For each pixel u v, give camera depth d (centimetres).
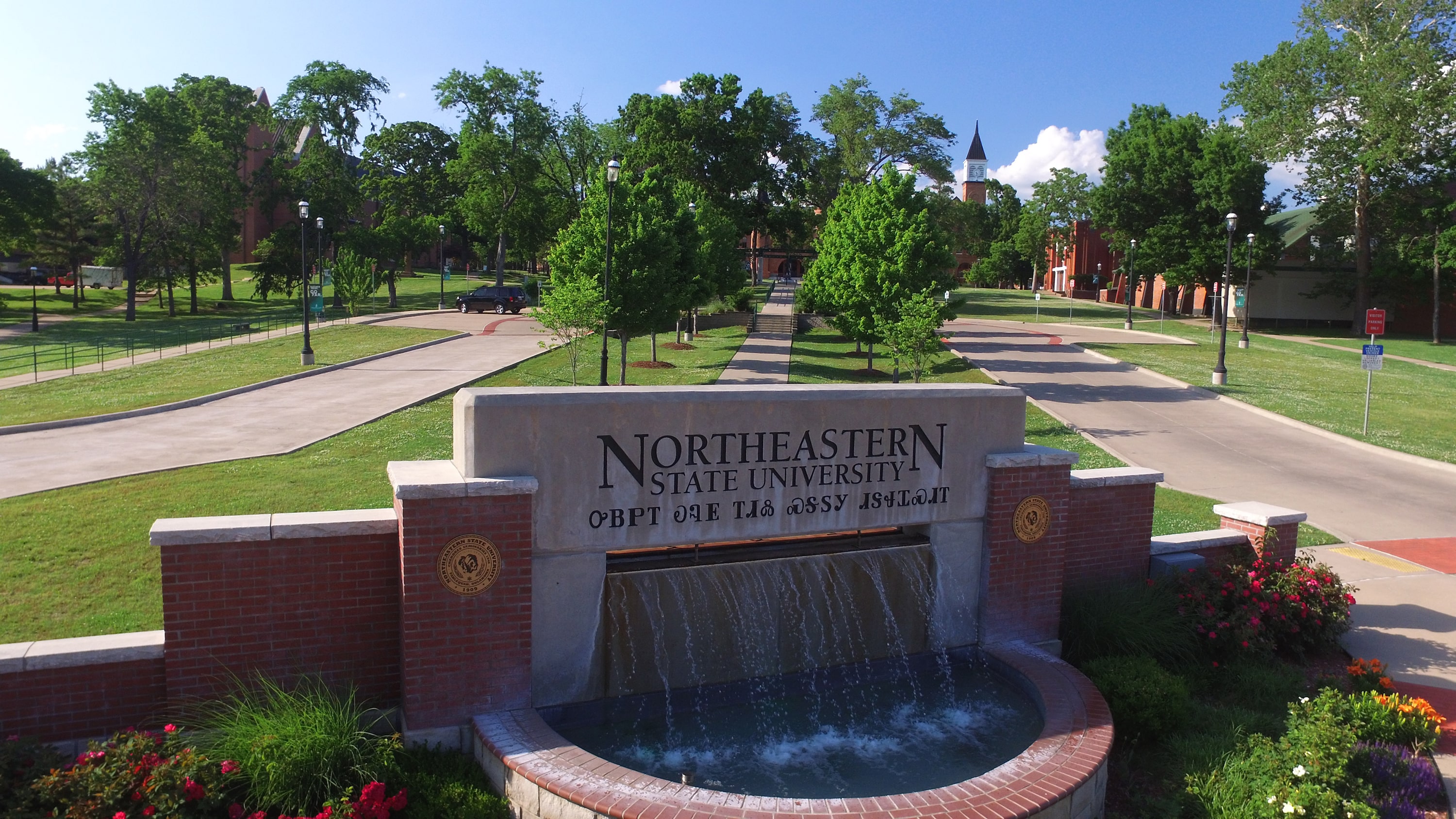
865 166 6506
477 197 6169
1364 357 2150
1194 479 1722
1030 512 806
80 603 859
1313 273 5231
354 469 1478
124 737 550
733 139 5191
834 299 3047
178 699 590
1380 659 866
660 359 3231
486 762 592
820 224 6775
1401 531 1373
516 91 6266
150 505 1211
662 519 674
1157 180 5119
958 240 6719
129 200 5144
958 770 637
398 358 3095
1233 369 3266
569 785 534
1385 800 597
